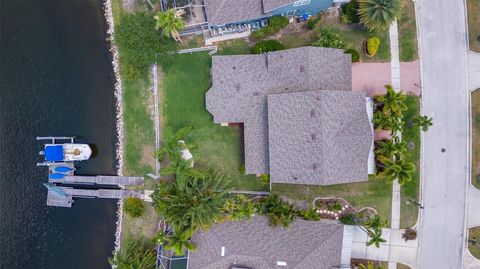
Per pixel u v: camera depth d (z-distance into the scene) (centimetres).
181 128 4425
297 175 3966
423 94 4328
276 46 4266
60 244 4781
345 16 4253
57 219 4766
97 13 4684
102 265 4728
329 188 4416
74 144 4641
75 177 4669
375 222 3997
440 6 4312
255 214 4247
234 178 4484
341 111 3912
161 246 4425
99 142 4706
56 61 4744
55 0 4747
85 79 4722
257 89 4172
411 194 4350
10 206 4766
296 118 3928
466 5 4291
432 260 4359
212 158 4506
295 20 4381
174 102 4528
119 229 4662
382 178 4350
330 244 4119
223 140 4481
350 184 4400
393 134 4038
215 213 4000
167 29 3994
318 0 3988
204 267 4181
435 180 4341
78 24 4725
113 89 4669
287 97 3959
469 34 4294
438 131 4331
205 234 4219
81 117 4734
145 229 4591
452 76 4312
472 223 4331
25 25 4753
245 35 4428
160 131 4566
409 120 4322
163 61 4334
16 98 4759
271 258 4125
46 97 4756
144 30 4191
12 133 4759
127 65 4400
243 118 4234
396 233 4378
